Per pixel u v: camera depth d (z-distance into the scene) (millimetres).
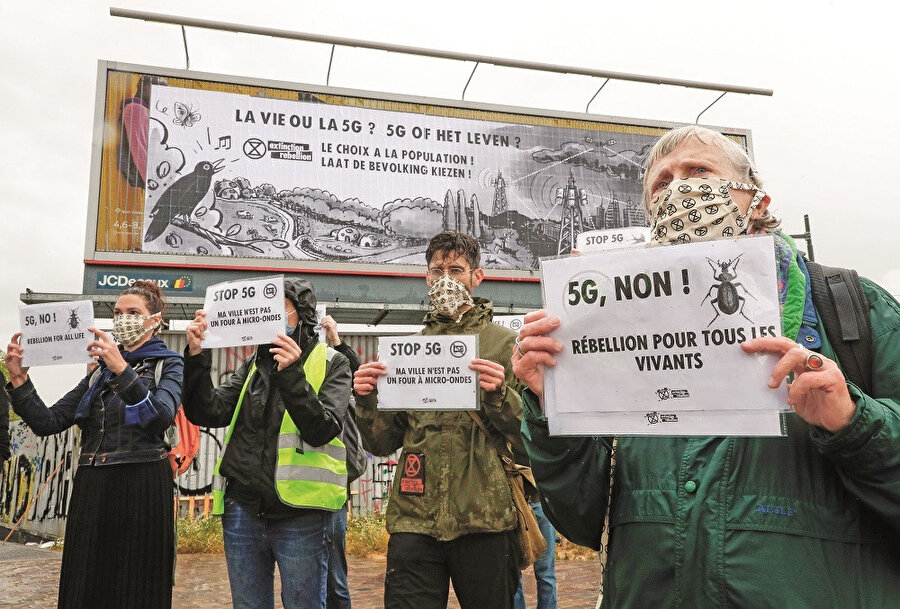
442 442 3031
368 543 8969
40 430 3854
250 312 3295
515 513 2961
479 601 2883
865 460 1248
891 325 1419
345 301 12555
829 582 1329
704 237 1617
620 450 1695
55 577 6980
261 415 3354
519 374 1652
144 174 11891
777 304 1324
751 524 1395
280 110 12836
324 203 12727
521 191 13914
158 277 11656
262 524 3281
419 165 13445
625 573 1584
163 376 3623
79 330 3824
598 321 1502
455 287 3365
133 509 3369
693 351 1394
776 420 1299
